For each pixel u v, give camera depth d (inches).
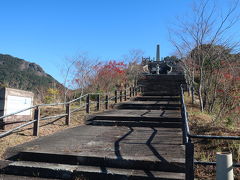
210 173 181.0
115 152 216.1
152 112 425.4
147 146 237.1
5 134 231.9
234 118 350.0
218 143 223.9
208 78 437.7
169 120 352.5
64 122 363.3
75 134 297.1
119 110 466.3
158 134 292.2
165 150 222.7
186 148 160.9
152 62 1284.4
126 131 313.7
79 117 392.5
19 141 254.5
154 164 191.3
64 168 192.5
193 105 487.2
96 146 237.9
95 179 184.4
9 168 199.9
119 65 767.7
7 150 227.9
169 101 567.2
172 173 183.9
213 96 425.4
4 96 282.7
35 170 194.9
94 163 202.2
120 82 755.4
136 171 187.9
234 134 247.8
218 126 286.0
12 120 293.1
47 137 279.1
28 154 215.5
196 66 501.7
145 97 614.2
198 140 237.5
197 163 162.6
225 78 407.5
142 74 922.7
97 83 692.7
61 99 642.2
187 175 158.2
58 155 209.6
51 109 434.9
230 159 142.6
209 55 434.3
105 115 386.3
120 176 180.7
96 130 323.0
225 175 140.7
